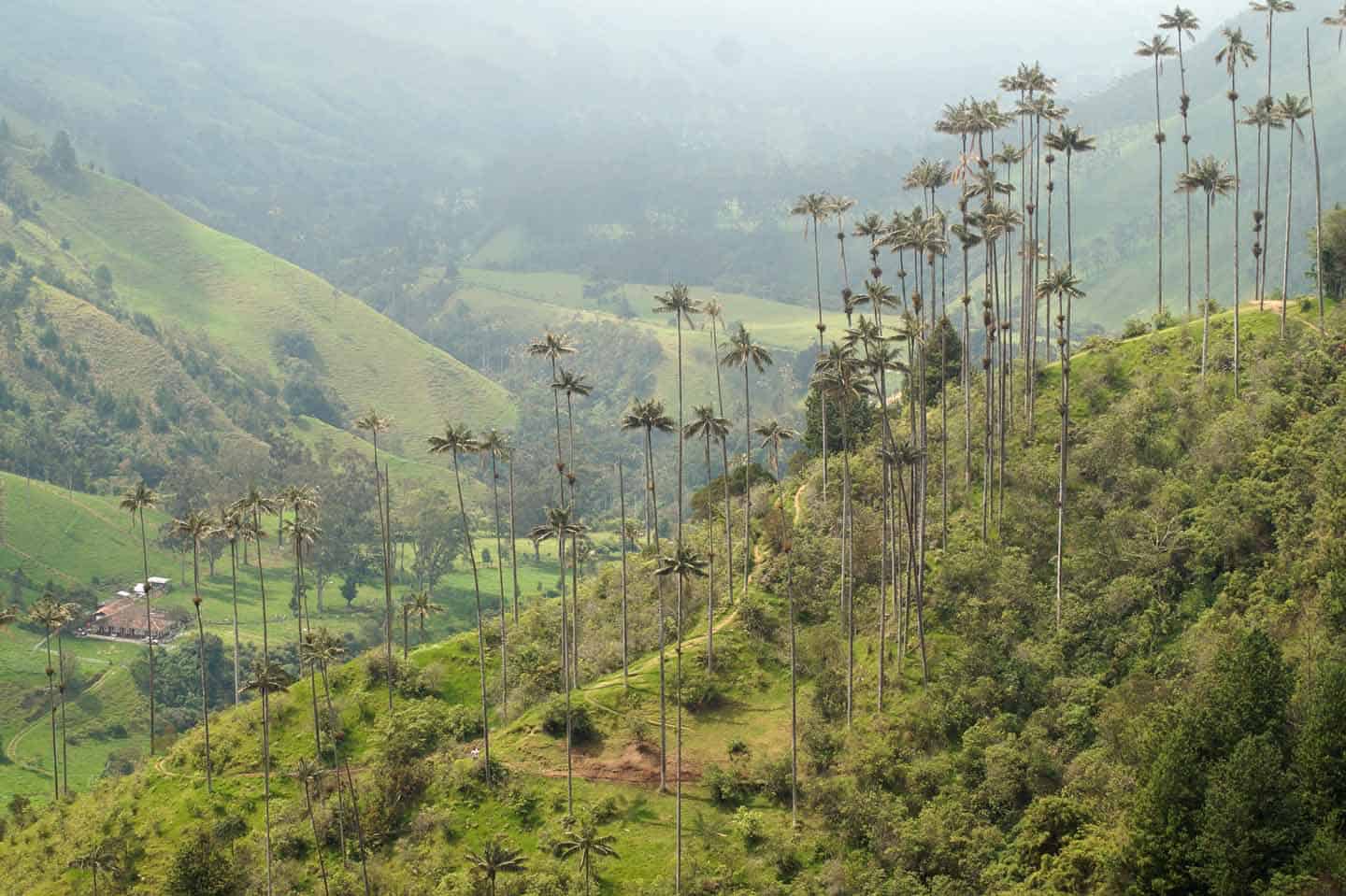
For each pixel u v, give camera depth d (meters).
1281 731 70.19
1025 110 121.75
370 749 104.69
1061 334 107.00
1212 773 67.75
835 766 89.56
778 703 99.56
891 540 104.81
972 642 95.00
